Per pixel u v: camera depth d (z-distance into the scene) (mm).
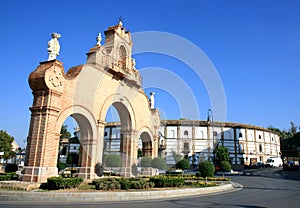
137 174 18125
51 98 12812
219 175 27125
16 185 11141
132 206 8242
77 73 14766
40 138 12383
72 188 11273
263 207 8383
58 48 13828
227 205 8680
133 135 19547
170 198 10492
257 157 42812
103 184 11211
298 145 45344
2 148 35438
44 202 9047
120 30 18297
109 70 16828
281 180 20906
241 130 42031
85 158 15227
